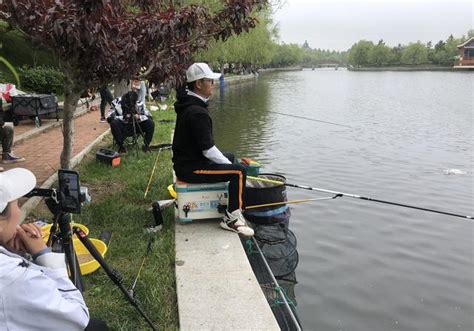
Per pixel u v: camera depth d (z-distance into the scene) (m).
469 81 57.09
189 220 4.61
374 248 5.52
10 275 1.63
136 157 7.55
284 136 13.84
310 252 5.32
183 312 3.15
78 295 1.89
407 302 4.35
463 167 9.99
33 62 15.66
